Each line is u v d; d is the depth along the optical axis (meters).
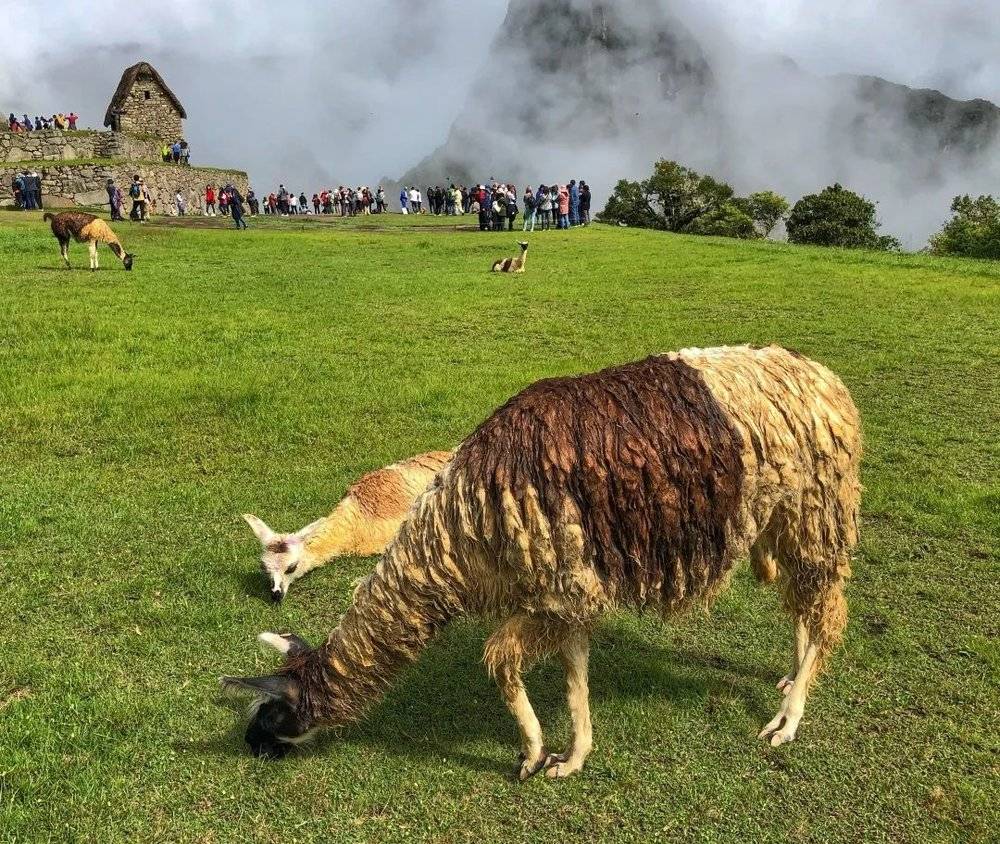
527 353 12.16
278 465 7.66
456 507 3.55
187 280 18.42
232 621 5.20
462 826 3.59
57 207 40.09
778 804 3.70
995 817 3.59
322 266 22.12
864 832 3.54
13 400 9.02
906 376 10.89
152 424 8.54
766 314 15.14
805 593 4.04
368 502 6.20
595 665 4.77
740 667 4.76
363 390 9.90
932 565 5.83
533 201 36.97
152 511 6.59
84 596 5.34
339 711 3.78
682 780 3.84
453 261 24.08
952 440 8.45
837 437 3.82
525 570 3.41
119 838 3.50
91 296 15.57
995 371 11.06
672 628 5.16
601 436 3.43
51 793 3.70
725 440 3.51
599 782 3.83
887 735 4.12
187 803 3.70
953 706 4.33
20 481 7.05
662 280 19.59
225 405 9.16
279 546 5.42
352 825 3.60
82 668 4.61
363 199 53.41
